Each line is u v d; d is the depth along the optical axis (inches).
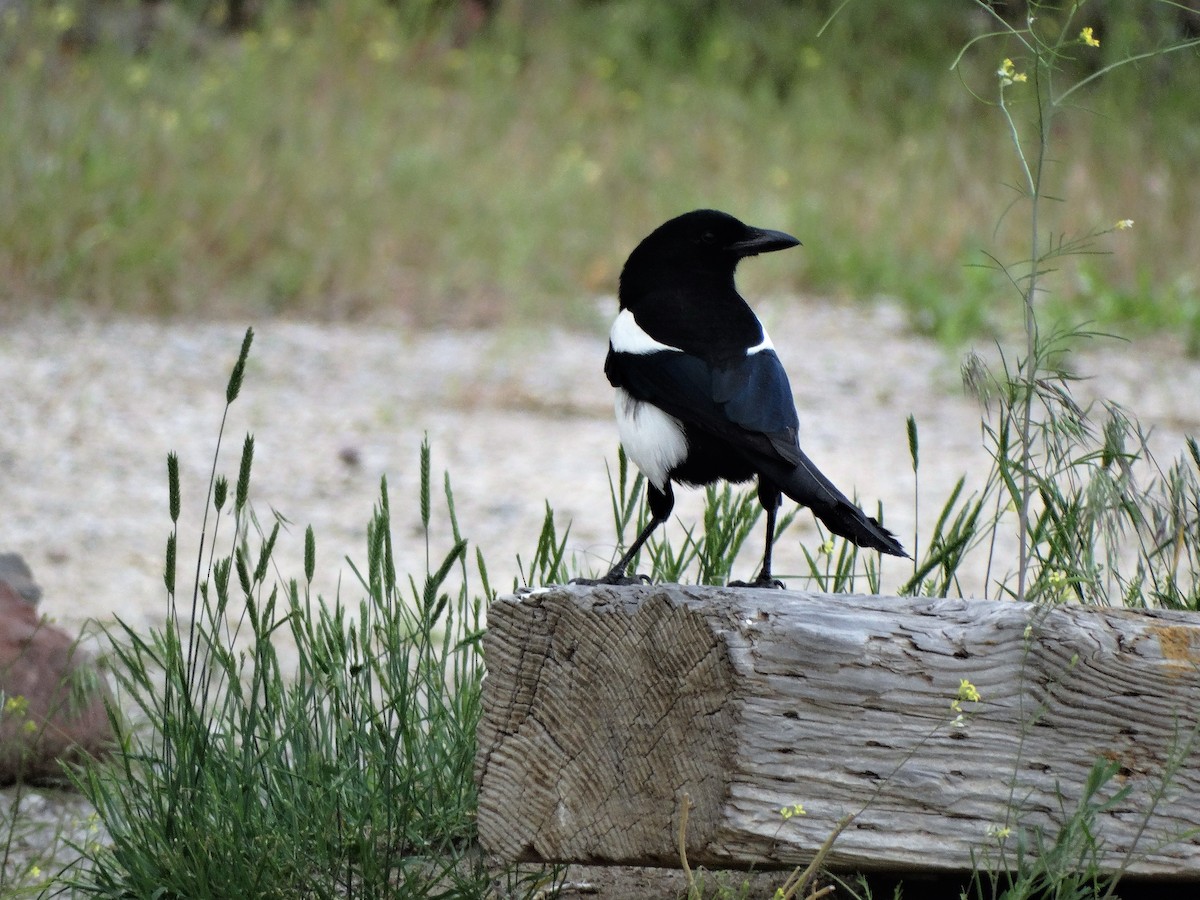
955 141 1066.7
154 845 223.5
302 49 1043.3
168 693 222.4
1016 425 235.9
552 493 530.3
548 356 745.6
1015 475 250.8
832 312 880.9
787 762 188.1
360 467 558.3
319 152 921.5
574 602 200.8
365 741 235.5
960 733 188.4
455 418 633.0
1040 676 189.2
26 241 789.2
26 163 822.5
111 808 231.9
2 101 880.9
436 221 889.5
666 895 227.0
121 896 221.8
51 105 893.2
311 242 846.5
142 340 735.1
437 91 1074.7
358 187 892.6
